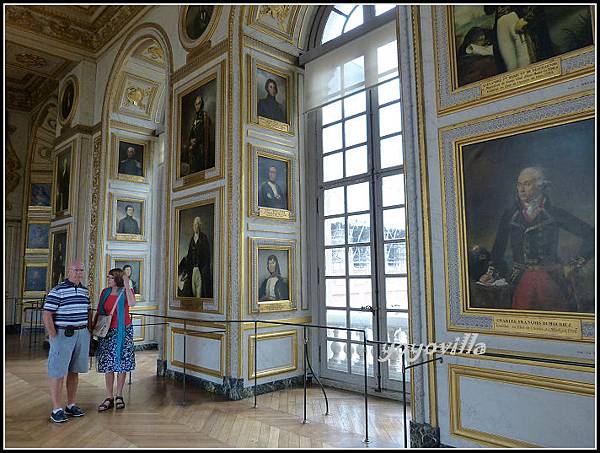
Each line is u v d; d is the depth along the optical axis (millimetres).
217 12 8008
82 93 12148
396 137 7062
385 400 6625
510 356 4066
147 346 11734
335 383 7520
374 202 7250
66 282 5754
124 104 11852
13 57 12547
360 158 7559
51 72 13445
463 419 4367
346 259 7594
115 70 11312
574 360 3715
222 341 7035
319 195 8156
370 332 7117
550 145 3988
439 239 4676
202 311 7484
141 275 11844
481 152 4434
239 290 6969
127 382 7676
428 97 4891
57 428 5203
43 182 16203
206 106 7969
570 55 3926
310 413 5922
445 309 4574
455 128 4633
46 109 15539
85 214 11812
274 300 7484
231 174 7277
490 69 4449
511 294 4133
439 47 4852
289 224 7918
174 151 8648
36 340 13047
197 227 7816
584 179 3766
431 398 4570
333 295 7746
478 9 4602
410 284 4848
